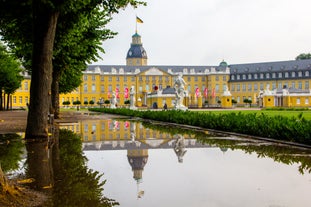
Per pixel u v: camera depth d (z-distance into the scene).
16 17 13.04
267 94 78.94
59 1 11.78
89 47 24.66
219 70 119.69
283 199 5.85
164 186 6.79
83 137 16.03
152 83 118.31
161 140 14.84
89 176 7.63
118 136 16.62
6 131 17.94
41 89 13.63
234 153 10.90
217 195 6.13
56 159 9.73
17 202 5.57
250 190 6.45
